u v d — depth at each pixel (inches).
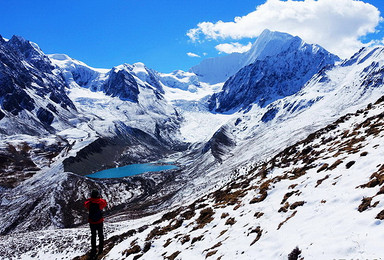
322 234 510.9
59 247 2253.9
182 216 1211.2
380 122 1077.1
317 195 693.3
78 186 6540.4
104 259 1067.3
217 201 1245.1
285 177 1023.6
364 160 743.1
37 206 5580.7
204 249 743.1
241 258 590.2
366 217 487.8
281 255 519.2
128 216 5007.4
